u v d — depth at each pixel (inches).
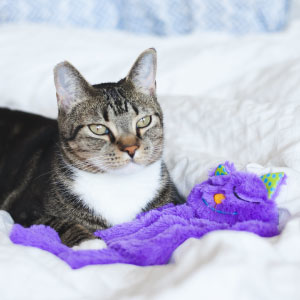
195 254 39.8
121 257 49.1
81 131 63.2
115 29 128.5
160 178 68.7
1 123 90.0
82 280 42.4
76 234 58.7
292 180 55.2
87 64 107.0
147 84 69.0
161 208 65.0
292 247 40.0
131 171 63.0
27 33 112.7
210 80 105.3
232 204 54.5
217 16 125.6
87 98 64.1
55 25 123.6
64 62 62.6
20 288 39.1
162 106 93.6
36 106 102.5
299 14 129.6
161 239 49.7
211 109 84.4
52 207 66.0
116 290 40.6
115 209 65.4
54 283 39.9
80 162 64.2
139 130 64.9
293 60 97.1
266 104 77.2
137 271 44.3
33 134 86.4
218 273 35.4
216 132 80.8
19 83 104.0
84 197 64.8
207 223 53.4
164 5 126.1
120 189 65.1
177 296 34.2
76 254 48.2
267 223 49.9
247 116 76.0
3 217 66.1
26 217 68.1
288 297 34.5
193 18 125.9
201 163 72.8
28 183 73.7
